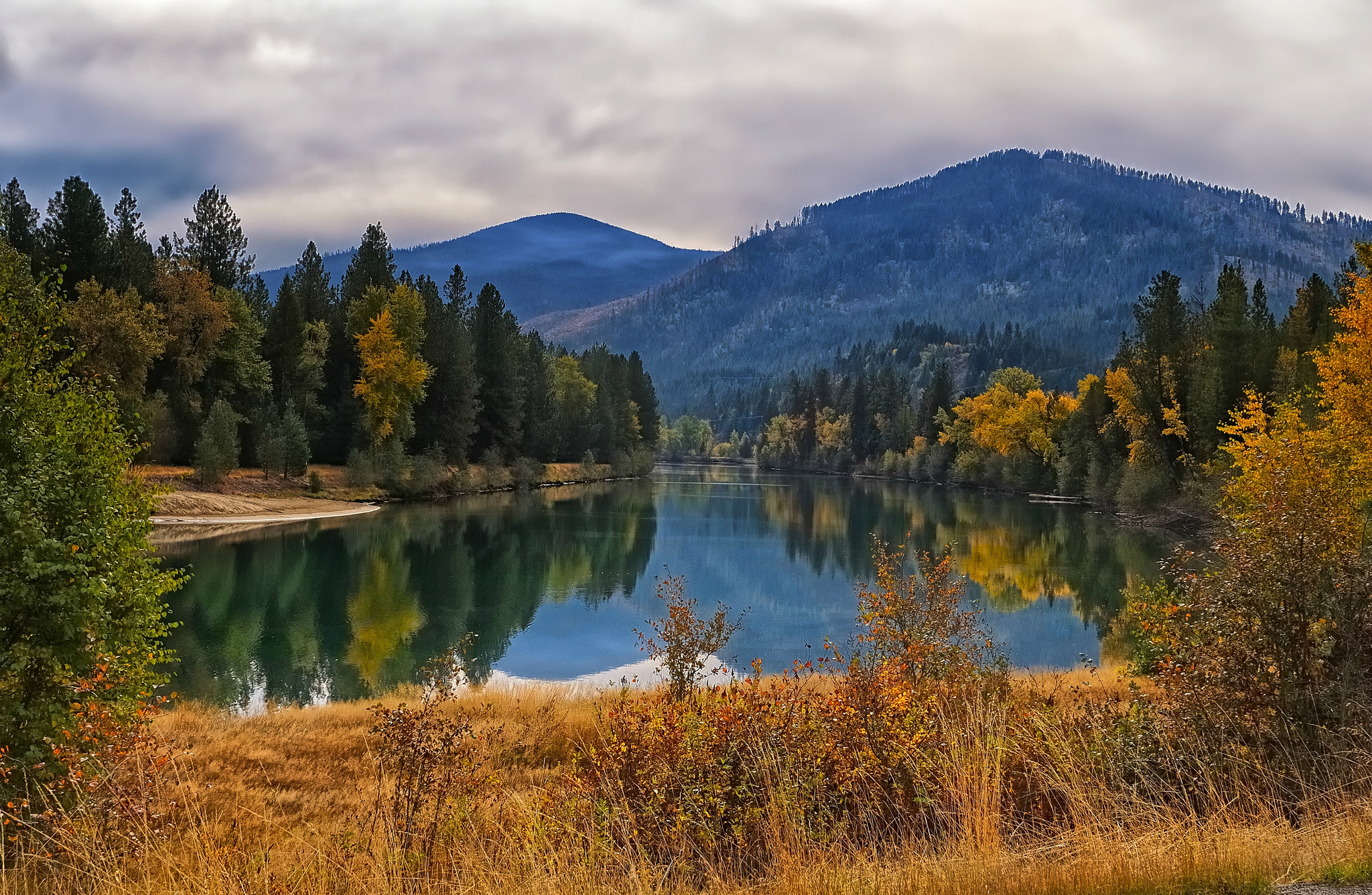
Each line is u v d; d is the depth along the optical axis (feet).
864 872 19.08
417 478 257.14
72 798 26.84
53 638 31.68
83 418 38.52
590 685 80.79
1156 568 146.82
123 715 32.76
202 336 208.23
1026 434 323.78
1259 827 19.90
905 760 24.76
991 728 25.35
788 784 23.82
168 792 32.42
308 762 45.47
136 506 39.52
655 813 23.80
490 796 29.60
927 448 430.61
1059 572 144.25
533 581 136.56
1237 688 25.67
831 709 27.50
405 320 253.65
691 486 387.14
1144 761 24.41
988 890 17.29
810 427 571.28
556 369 409.08
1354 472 58.44
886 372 527.81
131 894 20.86
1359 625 24.85
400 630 102.27
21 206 190.90
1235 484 34.86
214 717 56.75
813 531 207.31
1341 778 22.47
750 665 88.89
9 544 30.99
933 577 46.60
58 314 40.81
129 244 214.90
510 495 291.58
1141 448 221.46
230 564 138.72
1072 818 22.12
